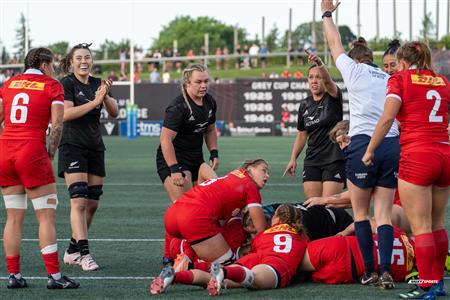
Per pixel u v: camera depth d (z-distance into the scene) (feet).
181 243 36.60
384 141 33.71
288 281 33.63
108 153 117.70
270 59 284.41
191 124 38.99
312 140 43.21
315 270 34.42
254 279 32.55
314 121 42.75
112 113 41.91
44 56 34.32
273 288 33.27
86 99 40.73
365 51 35.91
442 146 30.83
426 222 31.07
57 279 33.65
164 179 39.65
